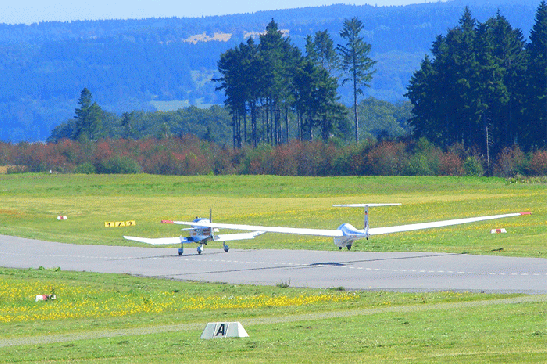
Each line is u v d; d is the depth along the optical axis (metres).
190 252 196.38
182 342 76.69
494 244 177.00
